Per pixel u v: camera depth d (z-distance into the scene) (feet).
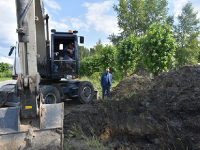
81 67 88.74
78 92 24.73
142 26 104.94
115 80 59.67
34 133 10.95
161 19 105.40
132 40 48.42
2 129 10.66
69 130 16.01
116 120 17.54
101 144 14.74
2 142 10.41
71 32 22.74
